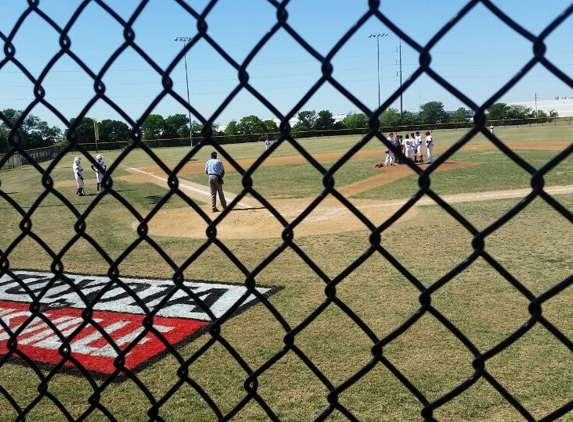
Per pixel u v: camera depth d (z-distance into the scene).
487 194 14.60
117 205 16.53
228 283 7.30
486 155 27.42
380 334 5.34
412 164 1.20
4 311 6.52
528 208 12.12
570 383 4.23
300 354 1.50
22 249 10.34
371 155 33.38
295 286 7.04
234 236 10.73
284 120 1.31
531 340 5.03
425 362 4.71
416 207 13.05
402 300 6.29
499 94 1.07
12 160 41.72
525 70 1.03
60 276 1.79
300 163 29.91
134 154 46.69
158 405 1.73
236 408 1.62
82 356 5.12
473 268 7.50
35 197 19.91
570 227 9.91
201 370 4.76
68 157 50.00
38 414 4.17
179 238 10.84
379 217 11.91
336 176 21.81
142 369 4.81
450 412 3.94
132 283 7.51
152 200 17.33
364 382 4.41
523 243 8.84
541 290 6.40
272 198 16.30
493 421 3.81
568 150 1.07
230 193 18.16
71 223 13.41
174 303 6.53
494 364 4.59
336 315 5.91
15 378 4.77
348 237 10.01
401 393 4.22
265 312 6.12
